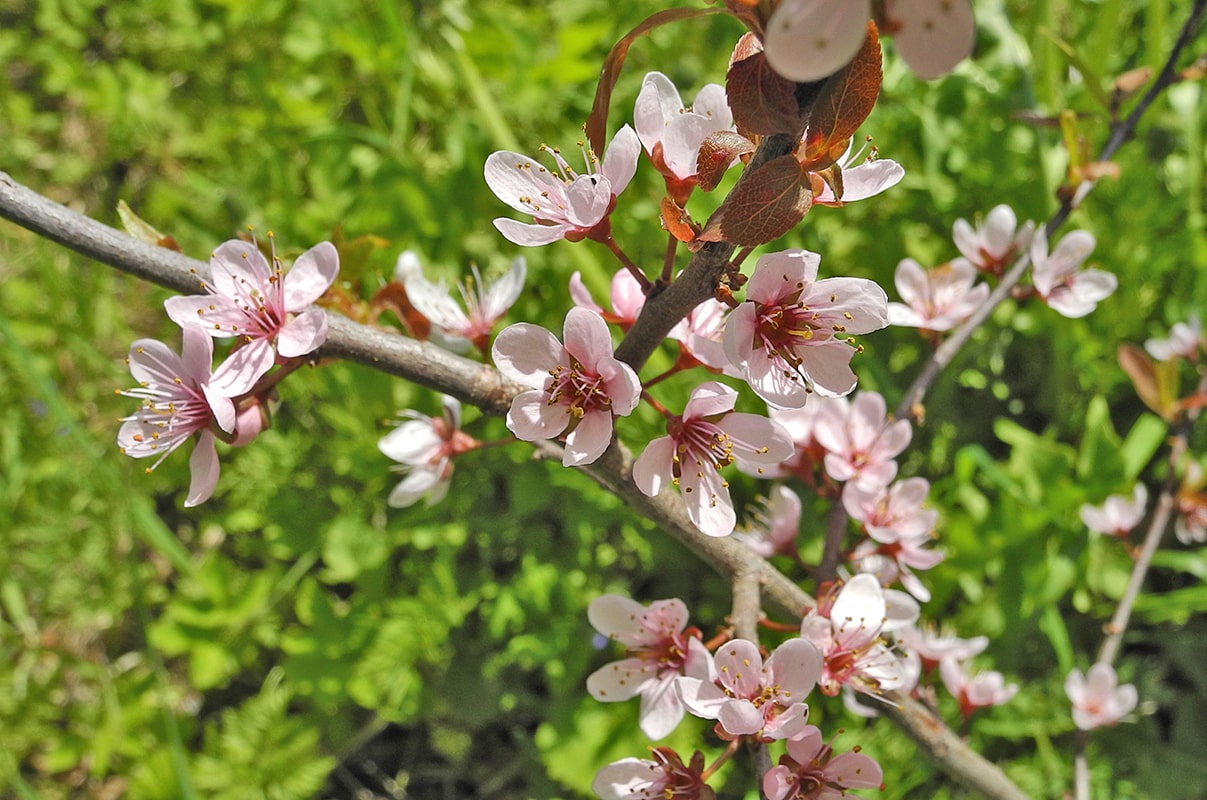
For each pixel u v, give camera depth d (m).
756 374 0.20
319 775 0.39
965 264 0.29
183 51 0.53
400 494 0.26
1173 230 0.44
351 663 0.38
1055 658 0.41
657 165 0.21
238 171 0.45
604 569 0.42
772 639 0.35
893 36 0.16
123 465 0.45
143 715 0.42
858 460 0.27
